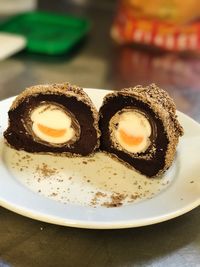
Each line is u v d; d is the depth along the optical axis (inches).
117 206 6.6
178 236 6.3
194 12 13.9
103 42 15.0
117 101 7.8
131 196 7.0
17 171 7.4
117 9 16.2
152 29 14.3
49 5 18.2
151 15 14.1
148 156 7.6
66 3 18.5
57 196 6.8
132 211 6.2
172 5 13.8
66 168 7.7
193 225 6.5
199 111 10.8
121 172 7.7
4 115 8.6
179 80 12.6
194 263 5.9
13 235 6.1
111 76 12.6
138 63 13.6
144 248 6.1
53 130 8.0
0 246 5.9
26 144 8.1
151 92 7.9
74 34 14.6
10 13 17.0
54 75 12.3
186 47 14.4
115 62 13.6
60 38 14.1
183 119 8.6
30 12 16.1
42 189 7.0
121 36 14.9
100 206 6.6
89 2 18.5
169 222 6.5
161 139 7.5
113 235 6.2
